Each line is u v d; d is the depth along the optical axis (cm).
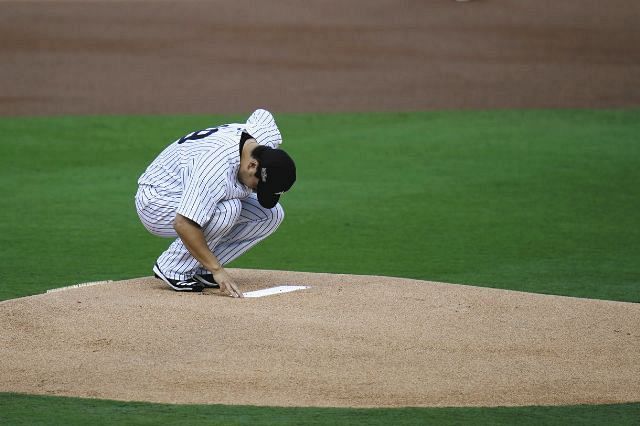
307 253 3388
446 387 1841
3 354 2023
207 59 7769
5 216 3862
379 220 3869
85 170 4744
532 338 2119
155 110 6138
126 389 1825
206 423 1638
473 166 4859
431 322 2175
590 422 1667
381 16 9431
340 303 2278
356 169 4800
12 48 8056
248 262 3262
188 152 2298
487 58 7788
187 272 2373
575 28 8788
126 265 3188
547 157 5047
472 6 9788
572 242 3559
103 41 8406
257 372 1895
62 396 1789
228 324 2119
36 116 5894
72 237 3559
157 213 2317
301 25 9075
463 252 3412
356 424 1641
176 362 1947
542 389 1845
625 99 6500
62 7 9994
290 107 6288
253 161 2238
